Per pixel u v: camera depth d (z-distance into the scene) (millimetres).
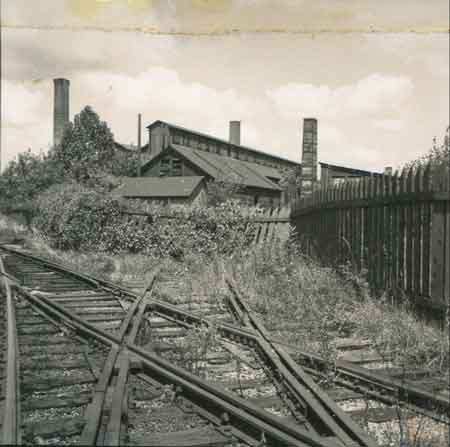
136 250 18062
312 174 18031
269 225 16734
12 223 34500
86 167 48406
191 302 9773
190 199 38438
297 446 3404
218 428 3912
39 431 3756
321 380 5152
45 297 9383
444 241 6969
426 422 4246
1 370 5254
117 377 4840
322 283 9602
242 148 65688
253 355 6098
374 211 9141
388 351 6219
